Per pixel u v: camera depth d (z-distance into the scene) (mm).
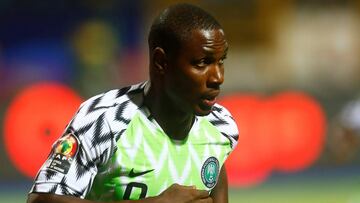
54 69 52469
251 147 41812
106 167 10633
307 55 61719
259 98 42531
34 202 10375
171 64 10438
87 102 10938
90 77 50281
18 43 56844
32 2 57625
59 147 10477
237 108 42125
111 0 57625
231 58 61438
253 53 62188
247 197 37625
